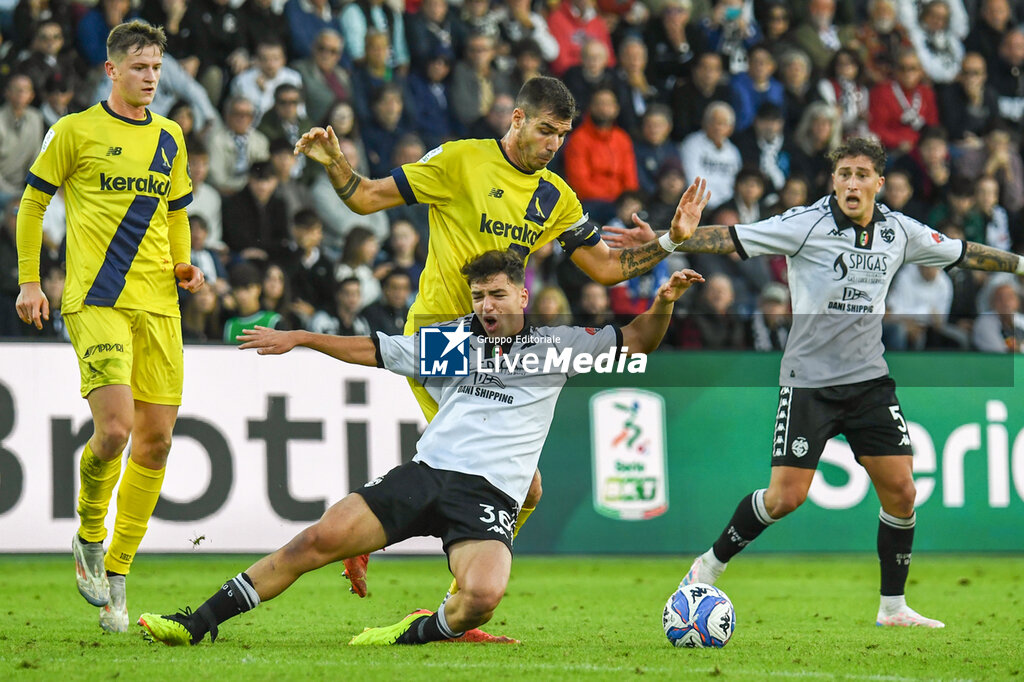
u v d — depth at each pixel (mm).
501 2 38062
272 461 26844
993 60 41938
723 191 37531
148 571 27016
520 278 14375
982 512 30000
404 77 36062
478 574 13562
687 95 37906
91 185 16281
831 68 39938
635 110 37656
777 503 18594
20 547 25250
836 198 18812
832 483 29938
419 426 27906
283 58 34000
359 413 27531
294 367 27188
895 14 40969
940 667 13867
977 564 31594
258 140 33062
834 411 18609
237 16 34125
